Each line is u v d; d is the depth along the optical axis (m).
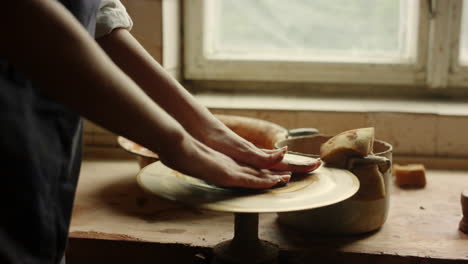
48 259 0.56
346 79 1.66
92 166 1.41
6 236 0.50
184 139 0.63
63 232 0.59
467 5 1.63
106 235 0.98
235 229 0.85
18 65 0.48
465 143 1.44
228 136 0.82
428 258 0.91
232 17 1.76
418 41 1.63
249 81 1.70
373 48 1.71
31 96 0.52
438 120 1.44
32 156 0.51
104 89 0.52
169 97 0.81
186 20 1.67
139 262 0.98
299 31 1.73
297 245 0.94
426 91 1.66
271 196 0.74
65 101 0.51
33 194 0.52
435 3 1.60
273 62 1.67
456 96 1.65
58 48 0.49
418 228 1.03
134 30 1.46
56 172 0.56
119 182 1.29
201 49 1.68
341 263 0.93
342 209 0.95
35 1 0.48
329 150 0.92
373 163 0.92
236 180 0.72
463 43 1.66
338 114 1.46
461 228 1.02
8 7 0.47
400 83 1.65
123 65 0.78
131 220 1.06
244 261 0.81
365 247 0.94
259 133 1.22
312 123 1.47
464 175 1.37
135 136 0.56
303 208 0.68
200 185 0.78
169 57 1.53
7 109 0.49
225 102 1.54
